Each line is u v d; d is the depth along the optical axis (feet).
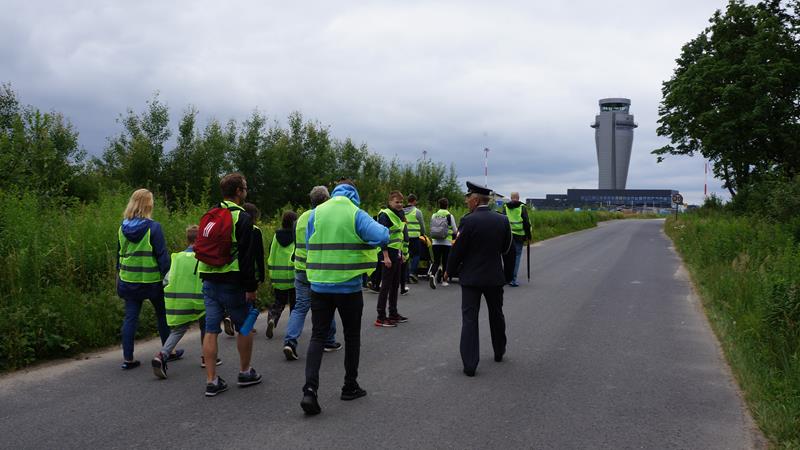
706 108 105.19
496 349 19.40
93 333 21.39
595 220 165.68
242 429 13.24
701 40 110.52
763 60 98.78
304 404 13.88
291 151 98.37
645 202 583.99
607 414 14.29
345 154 103.81
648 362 19.33
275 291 23.67
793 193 63.98
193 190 86.07
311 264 15.01
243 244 15.75
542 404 15.03
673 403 15.15
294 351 19.61
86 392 16.11
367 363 19.17
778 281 21.94
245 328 16.30
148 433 13.01
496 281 18.39
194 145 89.40
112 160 85.81
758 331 19.94
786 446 12.07
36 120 50.01
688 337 23.12
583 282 40.22
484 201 18.95
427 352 20.71
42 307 20.93
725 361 19.44
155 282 18.83
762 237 45.16
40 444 12.40
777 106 98.17
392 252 25.41
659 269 48.78
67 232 27.66
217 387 15.83
